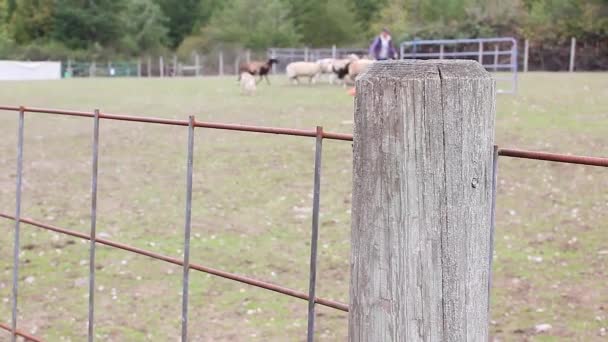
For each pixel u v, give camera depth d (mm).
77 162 10727
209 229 7309
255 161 10352
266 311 5297
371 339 1908
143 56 57844
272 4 59969
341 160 10203
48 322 5160
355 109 1899
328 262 6262
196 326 5059
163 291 5711
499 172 9062
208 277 5984
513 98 16688
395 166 1828
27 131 13875
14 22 58969
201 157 10766
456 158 1795
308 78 28172
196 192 8797
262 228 7312
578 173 8812
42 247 6777
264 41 58062
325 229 7230
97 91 24156
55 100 20188
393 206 1842
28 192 8914
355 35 62844
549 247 6426
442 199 1800
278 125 13203
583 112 13789
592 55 35531
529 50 36094
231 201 8359
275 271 6082
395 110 1816
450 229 1805
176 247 6758
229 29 58531
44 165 10531
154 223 7562
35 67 44562
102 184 9305
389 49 19953
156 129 13523
